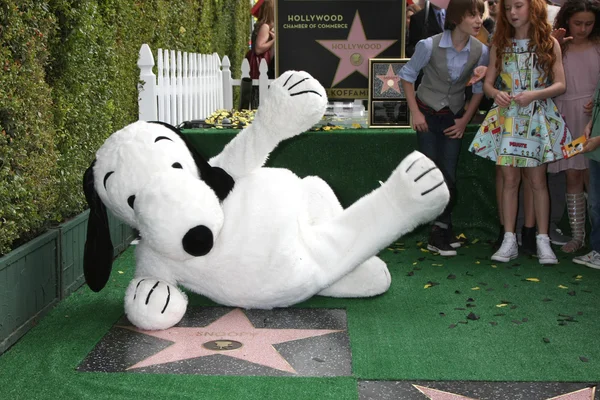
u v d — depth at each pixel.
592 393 3.07
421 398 3.01
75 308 4.13
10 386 3.08
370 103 5.88
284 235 3.84
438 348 3.54
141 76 6.07
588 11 4.94
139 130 3.68
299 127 3.81
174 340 3.63
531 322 3.92
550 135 4.90
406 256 5.39
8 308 3.50
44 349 3.50
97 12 5.03
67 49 4.48
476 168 5.79
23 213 3.74
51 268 4.10
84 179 3.74
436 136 5.32
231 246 3.79
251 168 3.95
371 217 3.91
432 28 6.81
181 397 2.97
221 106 9.73
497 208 5.86
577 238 5.48
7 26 3.47
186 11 8.74
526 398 3.02
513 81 4.89
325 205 4.32
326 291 4.31
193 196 3.41
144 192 3.42
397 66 5.86
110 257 3.83
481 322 3.92
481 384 3.15
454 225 5.95
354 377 3.19
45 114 4.04
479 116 6.09
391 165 5.68
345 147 5.67
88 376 3.19
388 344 3.59
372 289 4.31
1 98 3.43
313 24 6.47
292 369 3.28
